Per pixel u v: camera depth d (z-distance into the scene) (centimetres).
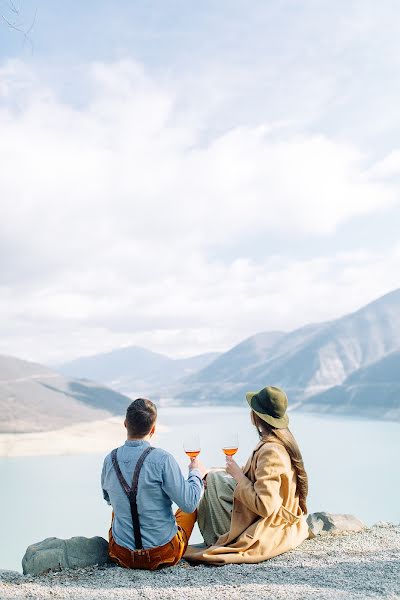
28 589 304
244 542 347
